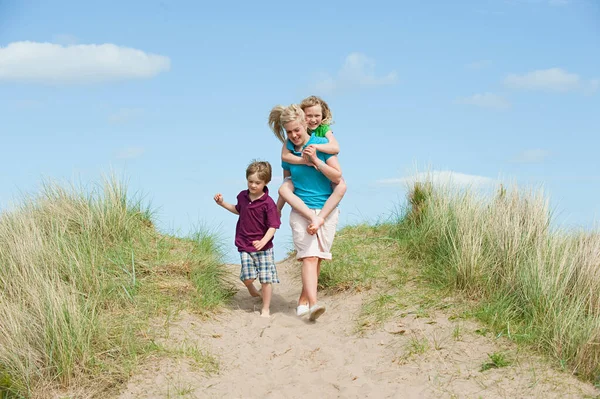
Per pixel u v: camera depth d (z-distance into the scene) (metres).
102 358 5.17
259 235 6.88
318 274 7.09
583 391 4.71
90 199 7.86
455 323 5.88
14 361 4.91
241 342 6.00
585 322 5.36
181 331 5.90
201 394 4.86
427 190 8.69
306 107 6.95
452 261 6.85
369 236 8.90
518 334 5.53
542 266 6.08
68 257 6.43
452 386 4.90
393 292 6.86
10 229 6.90
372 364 5.48
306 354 5.78
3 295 5.72
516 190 7.57
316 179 6.62
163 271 6.96
